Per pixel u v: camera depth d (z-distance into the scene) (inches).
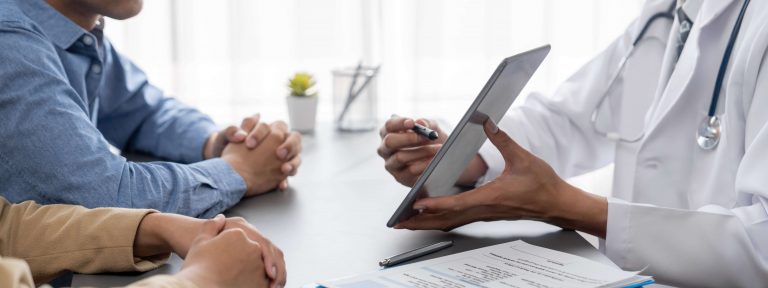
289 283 36.1
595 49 146.3
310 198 51.6
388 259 38.2
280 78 138.3
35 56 45.4
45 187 43.1
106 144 46.1
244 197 52.3
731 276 42.8
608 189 118.5
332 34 137.6
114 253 37.3
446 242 40.8
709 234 42.8
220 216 37.7
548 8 142.7
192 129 64.9
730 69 51.3
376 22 138.3
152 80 135.8
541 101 64.2
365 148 67.5
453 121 142.7
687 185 54.6
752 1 51.1
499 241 41.9
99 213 38.9
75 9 54.4
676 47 58.4
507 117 61.6
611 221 43.4
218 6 135.3
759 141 44.3
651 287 38.1
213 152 58.9
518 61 37.9
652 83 61.6
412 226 43.7
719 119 51.4
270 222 46.0
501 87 39.1
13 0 50.6
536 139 61.5
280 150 52.7
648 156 55.6
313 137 72.7
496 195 42.3
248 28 134.6
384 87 141.5
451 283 33.8
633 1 145.3
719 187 49.8
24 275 27.2
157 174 47.0
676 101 53.5
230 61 135.3
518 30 143.9
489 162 54.4
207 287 31.5
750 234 42.7
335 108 76.5
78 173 43.3
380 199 51.1
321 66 138.6
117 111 66.6
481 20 141.7
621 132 61.7
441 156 37.8
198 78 136.9
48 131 43.4
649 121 58.5
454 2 140.8
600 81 63.6
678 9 59.1
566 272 35.4
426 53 140.4
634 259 43.6
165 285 29.7
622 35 65.4
